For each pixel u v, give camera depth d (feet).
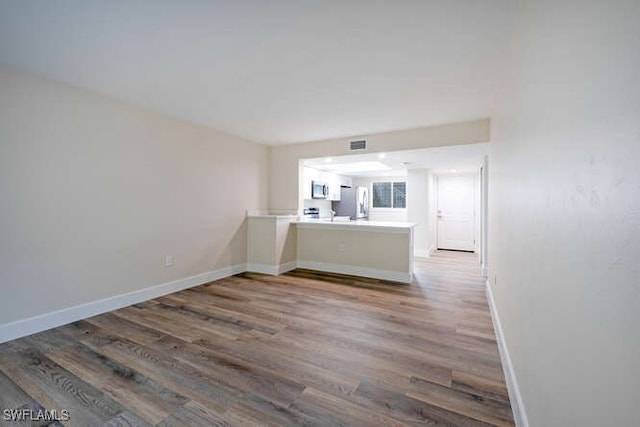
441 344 7.38
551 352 3.17
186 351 6.99
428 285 12.90
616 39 1.90
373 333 8.01
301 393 5.46
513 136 5.80
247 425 4.66
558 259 3.00
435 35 6.09
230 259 14.43
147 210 10.73
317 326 8.46
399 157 15.25
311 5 5.18
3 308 7.45
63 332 7.99
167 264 11.44
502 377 5.98
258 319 8.96
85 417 4.82
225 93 9.18
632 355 1.67
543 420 3.41
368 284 13.03
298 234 16.44
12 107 7.54
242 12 5.37
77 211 8.82
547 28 3.47
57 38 6.20
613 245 1.91
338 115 11.22
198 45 6.51
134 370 6.17
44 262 8.14
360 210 25.30
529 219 4.30
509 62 6.37
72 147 8.70
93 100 9.16
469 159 15.71
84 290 9.00
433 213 22.74
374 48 6.61
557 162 3.08
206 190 13.08
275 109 10.61
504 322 6.61
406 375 6.04
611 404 1.91
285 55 6.93
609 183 1.99
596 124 2.19
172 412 4.95
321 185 21.02
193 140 12.42
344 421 4.76
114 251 9.75
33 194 7.93
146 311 9.61
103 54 6.88
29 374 6.01
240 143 14.87
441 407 5.10
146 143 10.65
